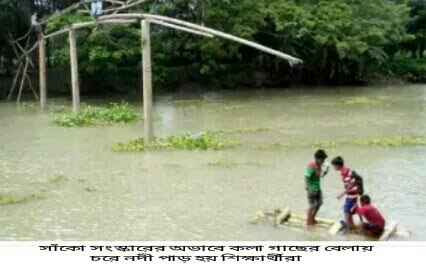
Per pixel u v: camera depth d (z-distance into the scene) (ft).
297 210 50.11
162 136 86.17
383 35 168.55
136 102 136.56
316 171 45.55
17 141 85.10
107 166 67.87
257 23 154.92
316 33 156.87
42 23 116.37
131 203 53.26
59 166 68.33
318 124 97.25
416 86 173.47
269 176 62.03
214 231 45.29
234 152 74.69
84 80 153.07
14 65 151.74
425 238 42.91
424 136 84.89
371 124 96.68
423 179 60.18
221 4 147.23
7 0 134.10
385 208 50.47
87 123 98.94
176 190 57.26
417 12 204.44
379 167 65.62
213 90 162.09
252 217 48.60
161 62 150.82
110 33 137.59
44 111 118.11
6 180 62.28
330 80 177.47
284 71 171.32
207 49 149.28
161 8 141.59
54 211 51.37
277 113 112.57
